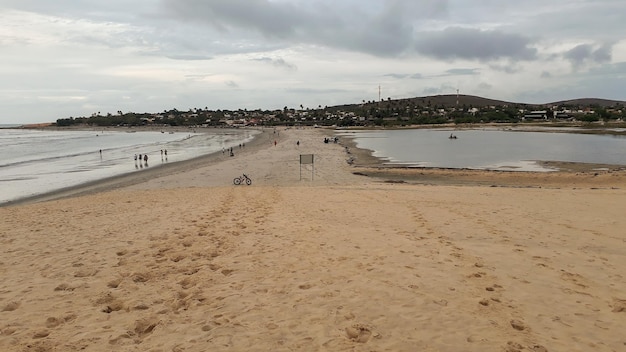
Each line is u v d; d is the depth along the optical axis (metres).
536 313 5.62
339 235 10.20
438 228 11.29
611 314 5.64
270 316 5.50
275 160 42.41
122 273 7.29
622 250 9.17
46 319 5.44
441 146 61.81
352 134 108.31
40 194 24.98
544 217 12.97
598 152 47.94
